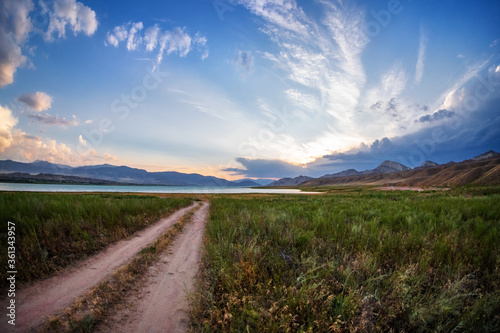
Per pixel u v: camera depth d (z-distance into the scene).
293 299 2.82
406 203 13.41
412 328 2.61
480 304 2.58
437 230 5.94
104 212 9.19
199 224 11.17
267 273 3.84
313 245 4.95
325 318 2.58
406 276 3.06
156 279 4.45
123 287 4.02
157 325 2.96
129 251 6.12
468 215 7.89
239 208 14.83
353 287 3.08
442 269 3.67
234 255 4.64
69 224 7.03
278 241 5.59
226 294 3.18
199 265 5.23
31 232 5.57
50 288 3.88
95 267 4.89
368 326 2.52
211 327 2.81
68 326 2.87
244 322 2.76
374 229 6.04
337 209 11.37
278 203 19.47
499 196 13.05
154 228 9.54
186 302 3.55
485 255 4.01
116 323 2.98
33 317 3.04
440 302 2.59
